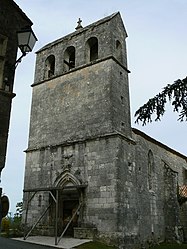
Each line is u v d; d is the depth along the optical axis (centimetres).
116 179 1662
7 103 1192
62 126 2050
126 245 1592
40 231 1852
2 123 1160
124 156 1784
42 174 2000
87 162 1812
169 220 2238
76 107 2031
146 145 2272
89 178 1769
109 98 1889
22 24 1352
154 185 2252
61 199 1912
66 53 2342
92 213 1684
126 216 1664
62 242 1554
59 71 2266
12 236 1830
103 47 2088
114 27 2167
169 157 2716
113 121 1830
